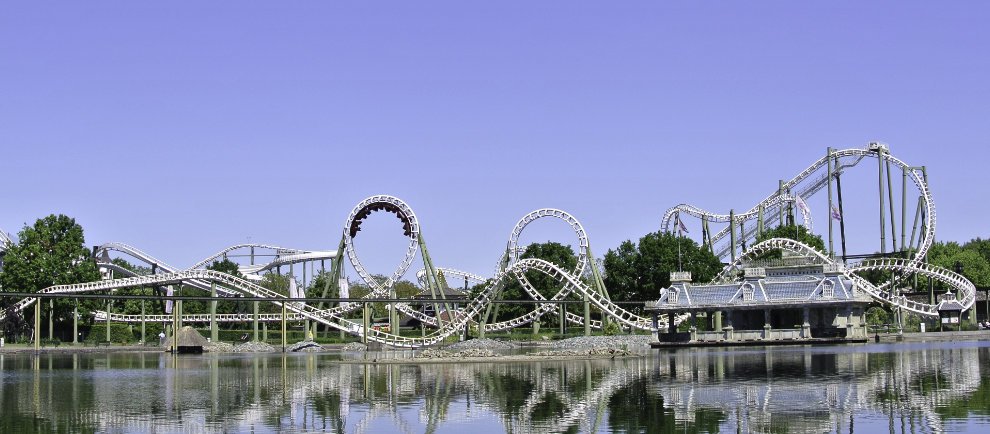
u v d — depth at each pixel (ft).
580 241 654.53
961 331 644.27
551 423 218.38
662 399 255.09
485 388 293.23
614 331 625.00
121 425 224.53
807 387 275.18
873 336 603.26
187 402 267.39
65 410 251.19
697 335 568.00
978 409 224.74
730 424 211.20
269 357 515.91
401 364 419.33
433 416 233.35
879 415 218.18
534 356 445.37
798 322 608.19
